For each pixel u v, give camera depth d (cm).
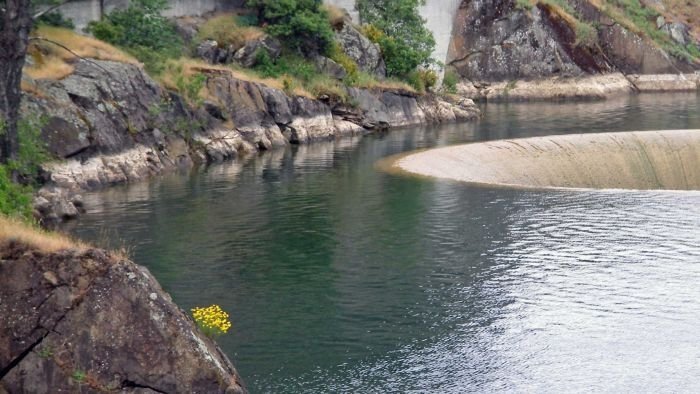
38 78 4916
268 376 2497
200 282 3272
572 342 2753
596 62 10675
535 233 3934
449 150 5981
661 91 10912
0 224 2034
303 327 2847
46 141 4716
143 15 6112
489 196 4706
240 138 6047
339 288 3219
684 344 2731
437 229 4012
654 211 4316
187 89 5866
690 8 12388
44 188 4234
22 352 1911
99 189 4834
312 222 4147
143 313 1930
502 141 6200
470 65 10469
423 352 2669
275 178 5212
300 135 6594
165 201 4550
